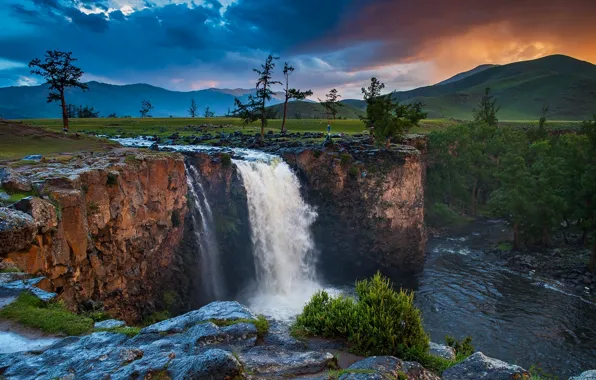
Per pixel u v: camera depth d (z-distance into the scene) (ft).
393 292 44.27
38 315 40.40
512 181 192.65
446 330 117.39
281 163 165.37
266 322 41.63
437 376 34.22
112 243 87.51
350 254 171.53
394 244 171.94
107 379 27.68
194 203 129.59
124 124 318.45
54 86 200.23
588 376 33.01
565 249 181.16
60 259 64.59
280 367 32.27
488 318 124.57
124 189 91.71
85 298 73.51
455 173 268.62
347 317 42.57
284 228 160.86
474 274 163.22
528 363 99.66
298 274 164.76
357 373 30.25
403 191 172.04
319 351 38.47
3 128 138.00
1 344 35.47
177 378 27.27
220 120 398.62
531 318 123.95
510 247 190.90
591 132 232.73
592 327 117.60
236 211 145.18
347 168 166.50
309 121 392.68
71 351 33.30
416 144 249.34
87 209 78.33
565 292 142.51
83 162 92.89
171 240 116.06
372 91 208.44
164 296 112.47
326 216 169.37
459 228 233.55
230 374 27.81
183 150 139.44
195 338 35.17
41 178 71.20
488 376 33.09
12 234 50.49
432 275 164.14
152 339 36.40
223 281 141.28
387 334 39.88
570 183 194.08
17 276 48.21
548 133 387.55
